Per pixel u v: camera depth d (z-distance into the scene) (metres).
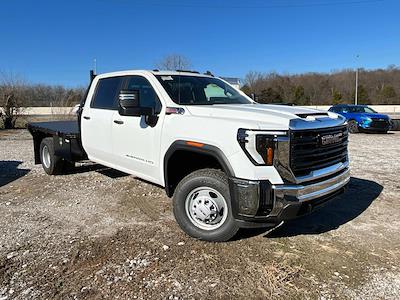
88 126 5.83
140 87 4.89
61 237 4.04
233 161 3.44
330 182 3.77
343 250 3.71
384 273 3.25
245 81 67.62
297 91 66.38
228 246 3.78
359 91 65.44
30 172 7.61
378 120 17.86
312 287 3.02
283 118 3.50
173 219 4.58
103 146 5.49
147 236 4.05
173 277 3.17
